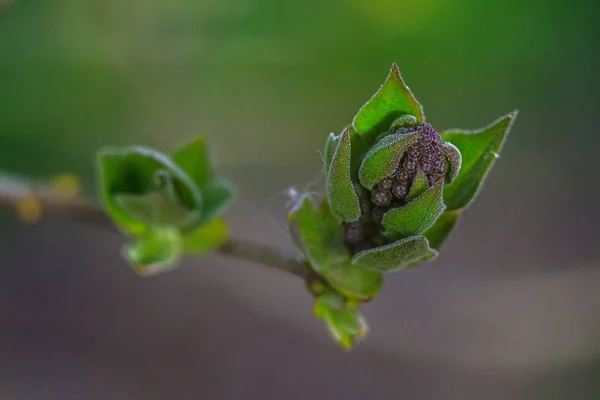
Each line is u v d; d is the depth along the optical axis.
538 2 0.39
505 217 0.55
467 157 0.22
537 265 0.54
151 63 0.35
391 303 0.53
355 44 0.35
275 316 0.53
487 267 0.54
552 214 0.55
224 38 0.34
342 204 0.21
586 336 0.52
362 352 0.52
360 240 0.22
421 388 0.51
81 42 0.34
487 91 0.39
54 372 0.49
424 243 0.21
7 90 0.35
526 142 0.52
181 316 0.52
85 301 0.51
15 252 0.50
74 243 0.52
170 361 0.51
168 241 0.25
